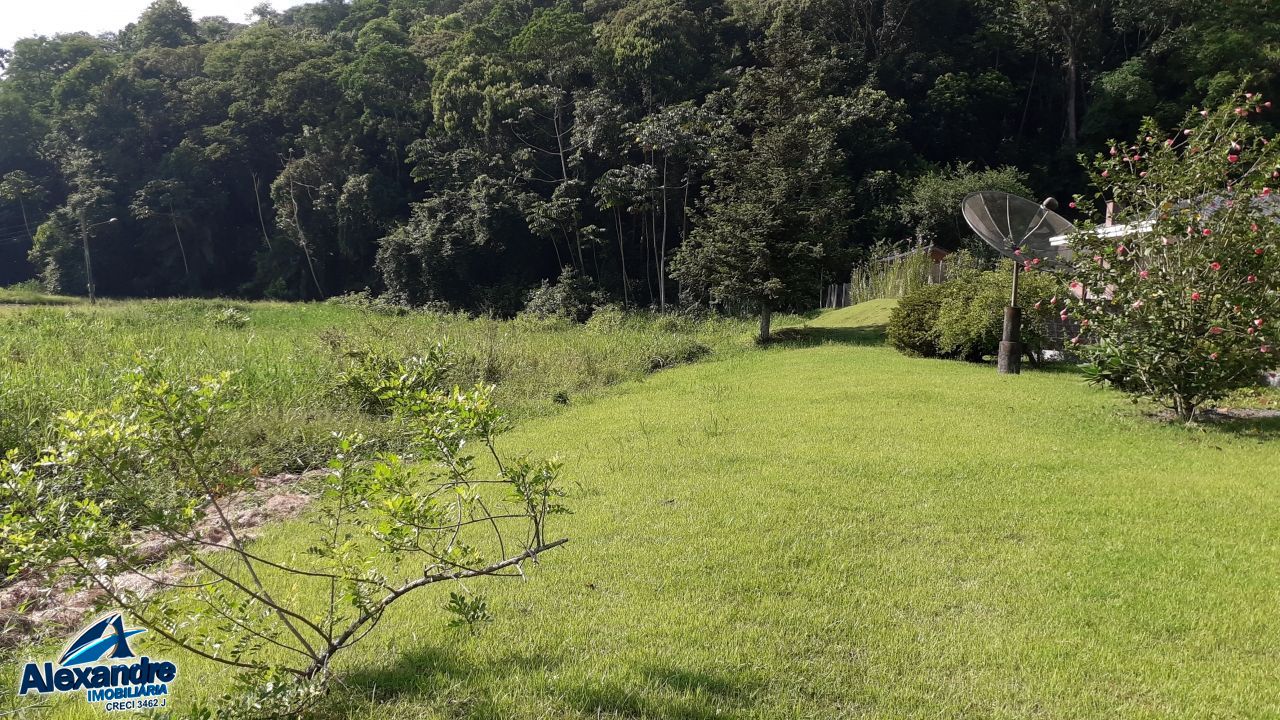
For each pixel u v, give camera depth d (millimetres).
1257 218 6988
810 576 3871
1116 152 7781
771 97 26609
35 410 6863
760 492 5367
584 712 2682
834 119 35312
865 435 7137
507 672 2979
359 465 3027
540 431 8414
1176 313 7180
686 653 3092
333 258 45438
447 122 40188
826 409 8664
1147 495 5062
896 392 9594
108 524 2518
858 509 4930
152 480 2859
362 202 41938
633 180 35375
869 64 43562
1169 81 40875
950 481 5504
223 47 51094
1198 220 7043
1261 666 2916
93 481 2457
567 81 41344
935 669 2957
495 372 12688
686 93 39906
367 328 15148
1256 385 7328
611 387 12469
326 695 2756
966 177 36656
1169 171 7293
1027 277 12898
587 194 39688
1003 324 11906
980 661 2998
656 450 6934
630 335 19469
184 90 49719
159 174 46062
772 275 19188
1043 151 43469
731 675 2922
